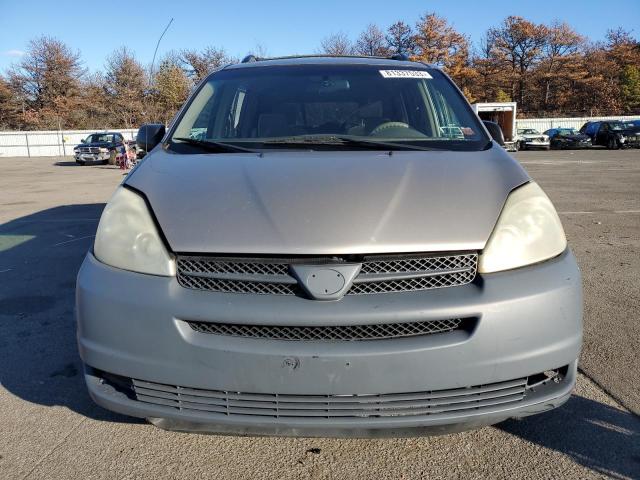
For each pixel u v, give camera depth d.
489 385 1.99
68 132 43.00
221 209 2.17
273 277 1.99
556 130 34.81
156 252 2.10
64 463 2.37
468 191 2.25
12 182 17.25
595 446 2.42
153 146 3.44
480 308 1.94
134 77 54.12
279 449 2.45
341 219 2.07
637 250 6.05
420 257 2.02
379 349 1.91
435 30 62.78
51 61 58.47
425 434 2.01
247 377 1.94
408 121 3.12
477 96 67.25
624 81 67.12
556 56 69.81
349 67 3.54
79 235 7.29
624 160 22.23
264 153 2.66
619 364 3.20
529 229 2.15
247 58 3.97
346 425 1.95
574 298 2.09
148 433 2.59
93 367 2.12
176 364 1.98
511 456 2.36
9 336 3.80
